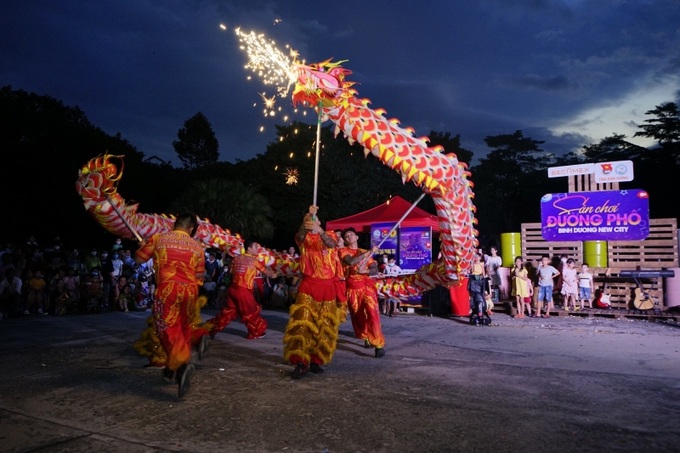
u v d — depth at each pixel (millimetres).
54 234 25125
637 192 13953
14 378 5941
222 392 5336
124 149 30438
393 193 30984
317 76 6109
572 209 14586
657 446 3850
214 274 16031
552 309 13508
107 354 7500
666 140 43531
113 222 6598
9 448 3816
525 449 3793
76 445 3889
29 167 24234
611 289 13992
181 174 36875
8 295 12703
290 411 4695
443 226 6914
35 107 29828
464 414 4590
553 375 6156
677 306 13008
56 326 11039
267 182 30594
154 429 4238
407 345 8617
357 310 7652
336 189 29484
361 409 4750
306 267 6289
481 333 10180
